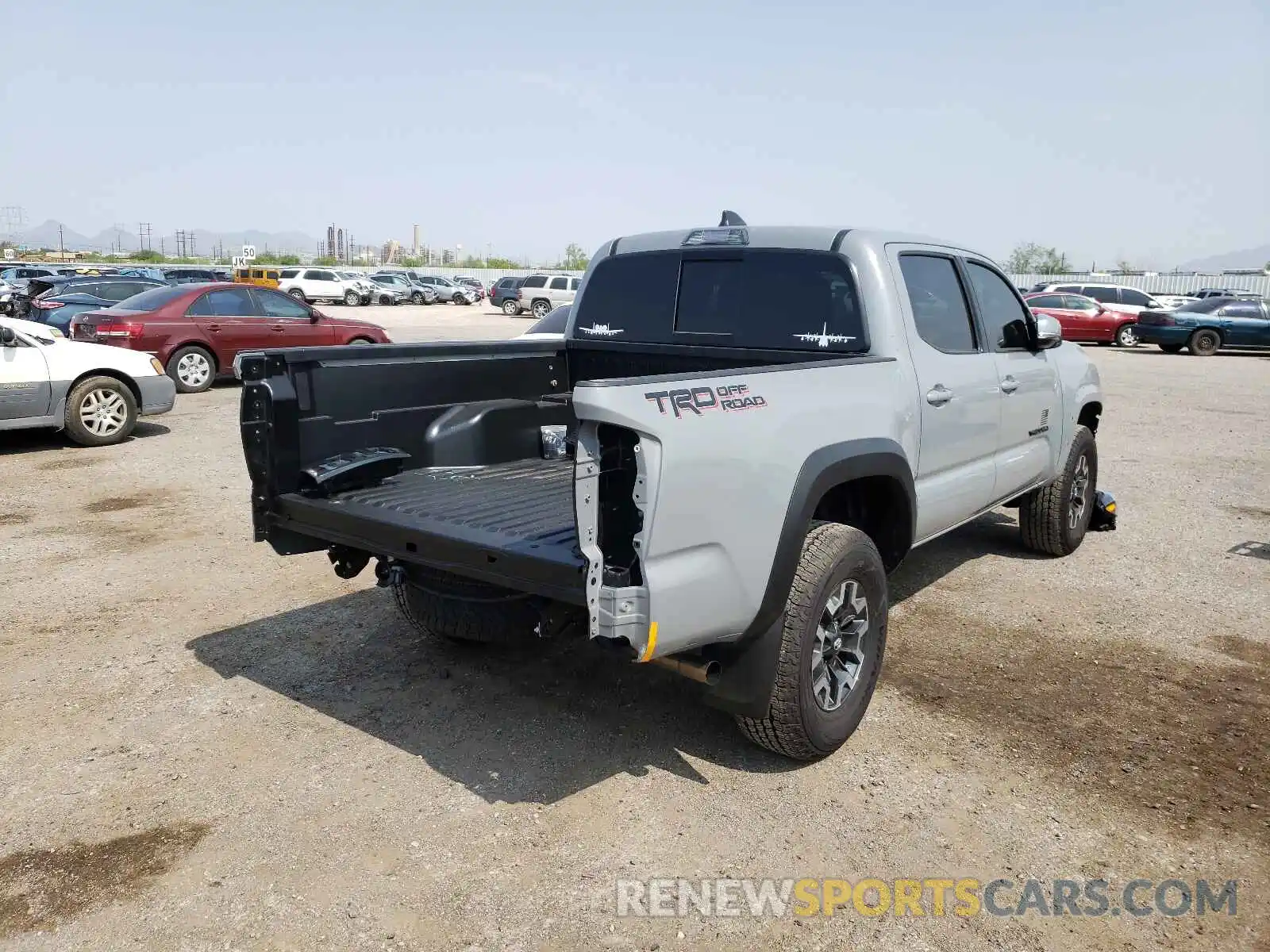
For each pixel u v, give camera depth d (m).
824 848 3.12
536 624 3.50
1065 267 72.19
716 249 4.60
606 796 3.41
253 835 3.15
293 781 3.50
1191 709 4.13
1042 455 5.70
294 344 15.25
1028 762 3.67
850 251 4.16
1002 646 4.84
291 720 3.97
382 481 4.06
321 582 5.77
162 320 14.05
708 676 3.23
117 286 19.84
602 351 5.00
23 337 9.61
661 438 2.80
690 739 3.84
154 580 5.77
